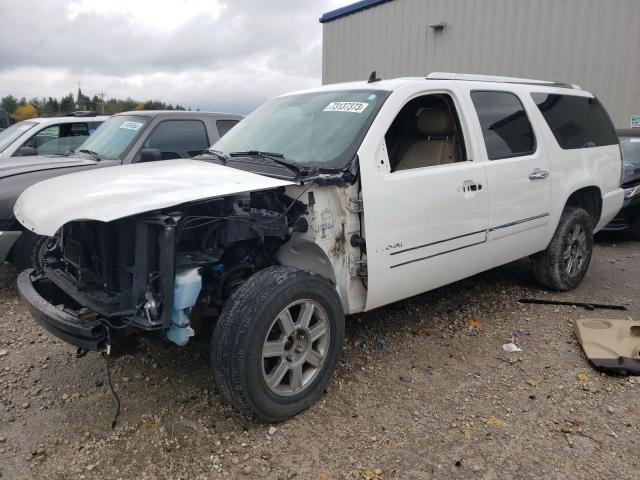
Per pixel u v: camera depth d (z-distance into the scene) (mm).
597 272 5977
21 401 3281
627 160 7742
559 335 4164
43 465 2693
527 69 10586
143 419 3064
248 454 2754
